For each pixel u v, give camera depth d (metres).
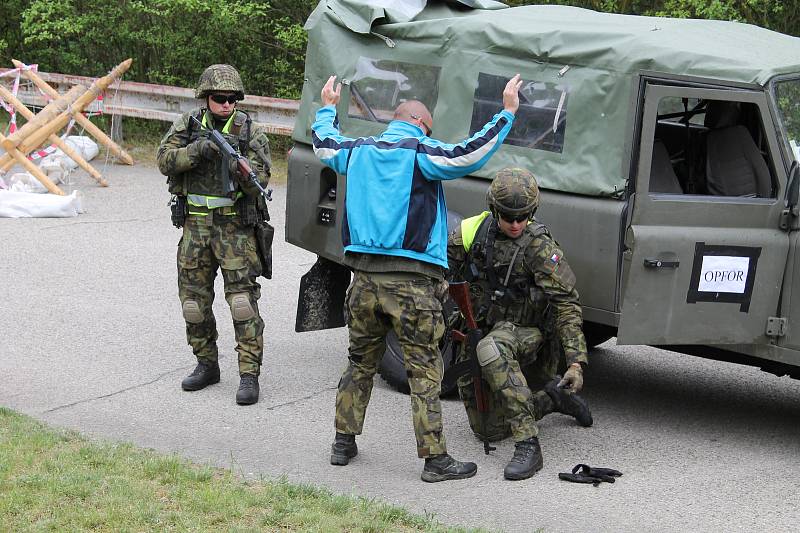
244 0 16.78
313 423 6.52
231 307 6.81
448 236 6.07
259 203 6.83
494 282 5.89
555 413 6.97
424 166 5.42
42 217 12.24
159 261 10.52
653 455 6.22
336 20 7.59
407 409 6.86
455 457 6.08
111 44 18.72
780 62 6.16
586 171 6.25
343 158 5.64
